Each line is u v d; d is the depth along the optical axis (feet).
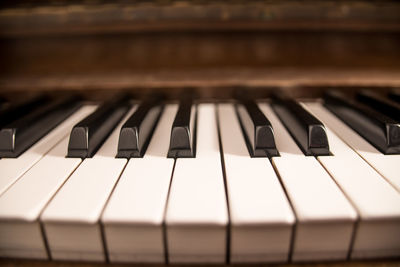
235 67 0.93
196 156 0.66
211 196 0.55
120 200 0.55
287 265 0.53
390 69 0.92
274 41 0.91
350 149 0.68
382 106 0.78
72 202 0.55
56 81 0.93
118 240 0.53
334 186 0.57
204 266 0.54
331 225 0.52
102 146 0.70
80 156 0.67
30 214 0.53
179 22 0.86
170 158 0.65
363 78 0.91
